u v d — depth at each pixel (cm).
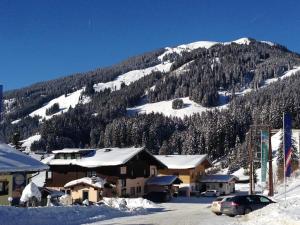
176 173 7881
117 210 3356
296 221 1811
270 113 15038
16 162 3722
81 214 2869
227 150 15488
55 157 6706
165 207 4666
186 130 18938
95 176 5625
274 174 7012
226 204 3086
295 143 8362
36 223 2405
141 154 6662
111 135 19175
